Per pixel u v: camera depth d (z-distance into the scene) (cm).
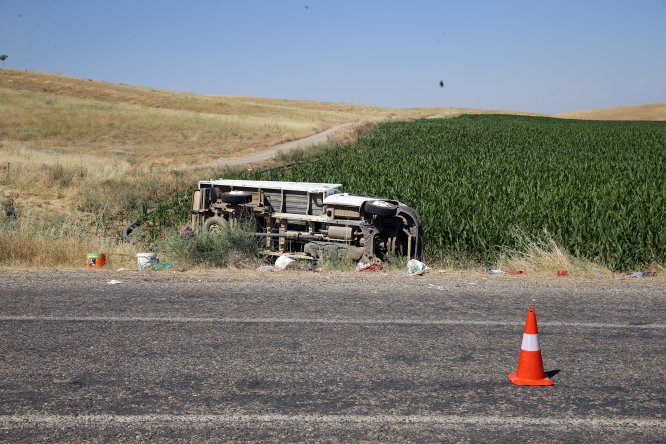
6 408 493
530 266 1099
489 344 652
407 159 3288
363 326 708
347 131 6266
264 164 3759
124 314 751
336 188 1296
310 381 549
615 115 15238
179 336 670
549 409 498
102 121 6325
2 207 2066
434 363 596
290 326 706
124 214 2181
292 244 1277
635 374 575
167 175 2845
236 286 896
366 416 481
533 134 5888
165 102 10481
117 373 565
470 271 1129
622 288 909
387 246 1182
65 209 2153
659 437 453
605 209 1503
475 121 9369
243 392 524
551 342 664
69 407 495
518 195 1836
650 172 2630
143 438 445
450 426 466
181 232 1192
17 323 713
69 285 896
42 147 4741
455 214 1501
